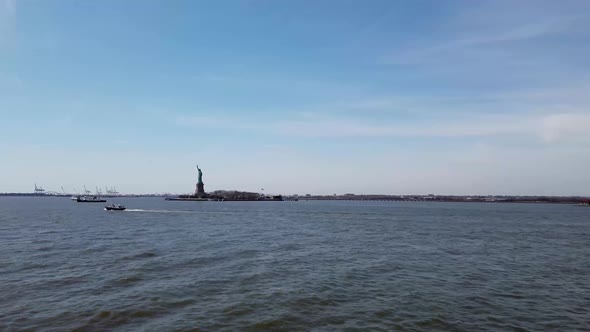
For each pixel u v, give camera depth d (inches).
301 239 2326.5
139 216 4719.5
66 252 1704.0
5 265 1400.1
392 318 867.4
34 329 777.6
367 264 1497.3
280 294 1042.1
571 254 1818.4
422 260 1604.3
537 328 820.6
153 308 911.7
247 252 1759.4
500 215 5767.7
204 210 6638.8
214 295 1028.5
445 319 865.5
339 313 897.5
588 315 908.6
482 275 1323.8
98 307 913.5
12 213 5216.5
